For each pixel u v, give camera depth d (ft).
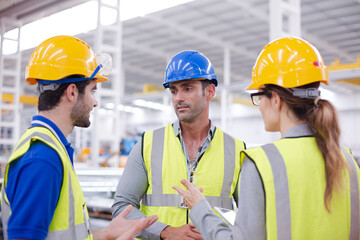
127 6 20.57
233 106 76.02
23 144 4.20
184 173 6.61
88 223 4.83
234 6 35.19
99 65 5.07
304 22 37.81
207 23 39.78
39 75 4.65
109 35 42.93
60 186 4.22
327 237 4.09
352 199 4.38
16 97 32.42
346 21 37.22
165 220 6.43
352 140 59.62
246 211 4.00
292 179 4.06
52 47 4.76
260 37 44.24
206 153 6.73
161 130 7.04
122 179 6.70
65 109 4.75
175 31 41.96
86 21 22.40
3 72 30.78
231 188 6.73
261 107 4.65
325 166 4.16
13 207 3.93
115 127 20.59
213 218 4.40
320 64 4.39
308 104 4.32
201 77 6.50
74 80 4.73
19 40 27.40
